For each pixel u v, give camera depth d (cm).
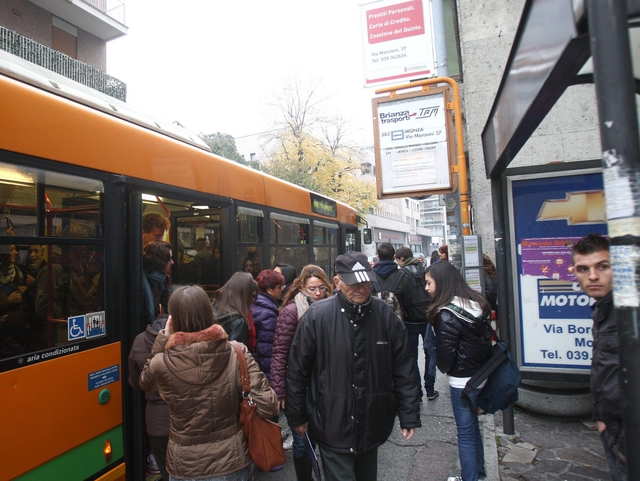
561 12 145
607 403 206
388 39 595
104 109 346
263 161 3081
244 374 240
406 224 6378
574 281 415
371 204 2900
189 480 222
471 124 621
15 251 236
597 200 414
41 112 257
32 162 248
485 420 459
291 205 635
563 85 171
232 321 337
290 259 628
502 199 428
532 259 425
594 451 387
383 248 536
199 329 230
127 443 295
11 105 240
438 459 401
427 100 569
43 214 253
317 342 261
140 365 278
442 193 565
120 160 312
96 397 275
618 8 118
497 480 340
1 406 220
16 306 234
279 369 328
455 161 562
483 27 616
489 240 613
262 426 242
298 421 264
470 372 312
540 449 394
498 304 430
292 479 374
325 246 788
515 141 266
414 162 573
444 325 310
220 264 454
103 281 289
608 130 119
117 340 294
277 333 335
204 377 222
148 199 392
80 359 266
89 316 276
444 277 320
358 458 271
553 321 419
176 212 446
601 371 211
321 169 2745
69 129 274
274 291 402
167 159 363
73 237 270
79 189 278
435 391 554
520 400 471
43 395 242
